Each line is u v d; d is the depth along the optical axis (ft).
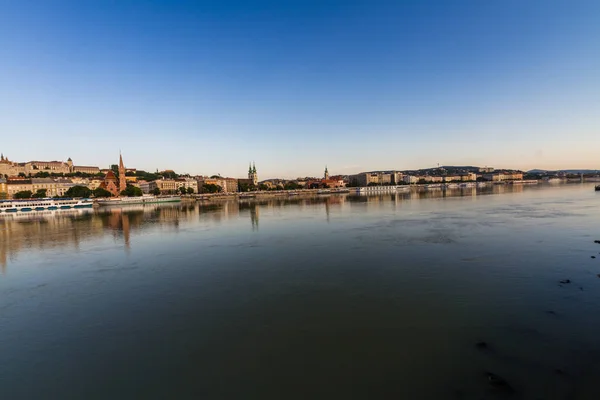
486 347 64.13
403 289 94.99
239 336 72.54
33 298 101.09
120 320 83.20
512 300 84.38
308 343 68.49
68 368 63.62
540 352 61.82
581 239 149.07
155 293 101.19
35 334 77.51
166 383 57.98
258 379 57.93
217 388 56.08
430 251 136.98
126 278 118.21
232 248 162.40
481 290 91.81
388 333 70.90
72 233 236.02
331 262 126.82
